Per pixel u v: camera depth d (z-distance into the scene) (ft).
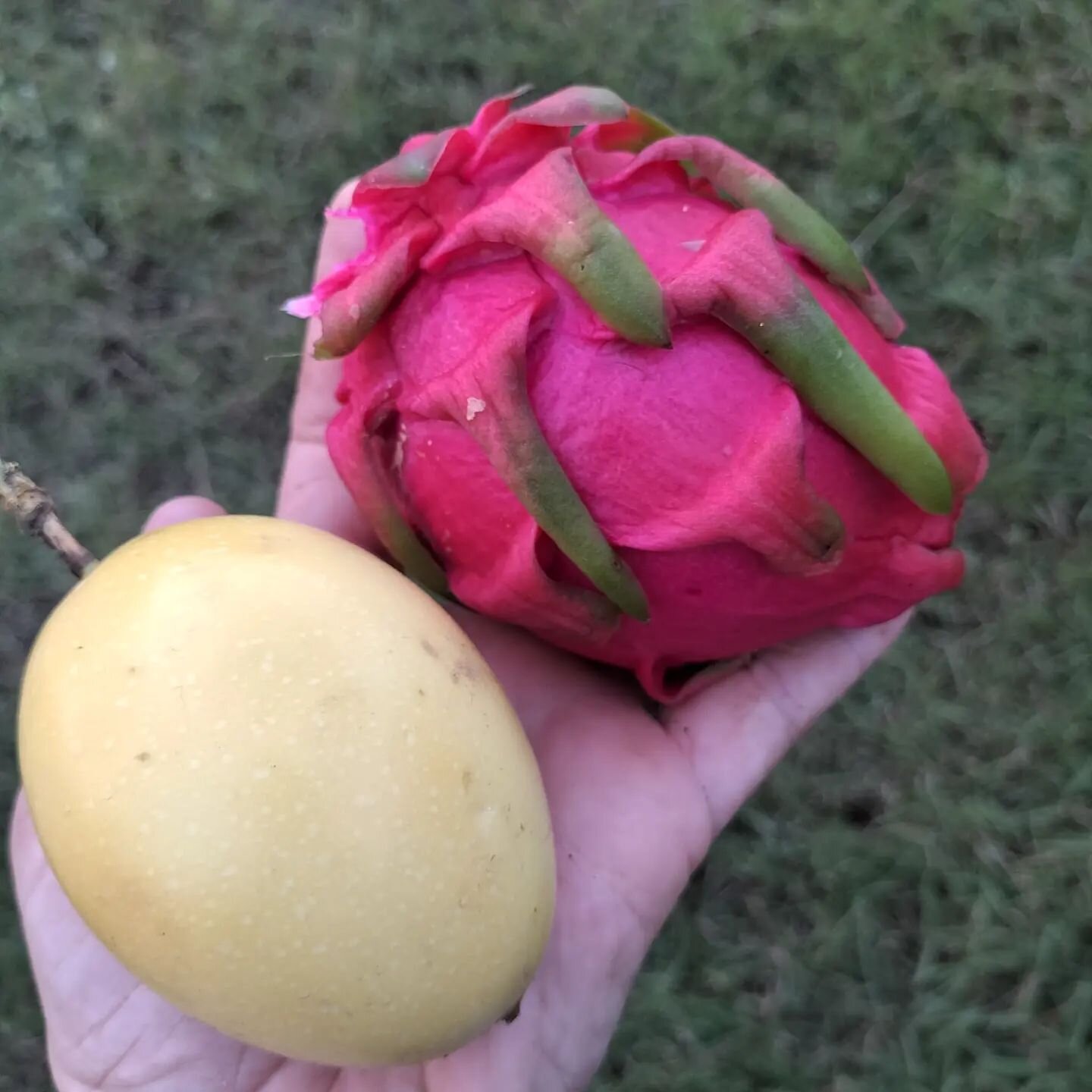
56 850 0.55
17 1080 1.03
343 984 0.52
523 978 0.57
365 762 0.53
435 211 0.61
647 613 0.60
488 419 0.57
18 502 0.66
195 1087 0.69
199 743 0.52
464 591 0.64
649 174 0.62
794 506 0.56
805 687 0.79
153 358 1.18
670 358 0.57
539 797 0.60
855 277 0.62
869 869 1.03
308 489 0.83
